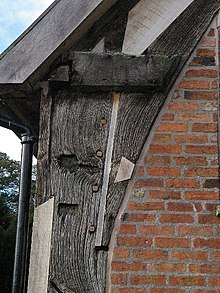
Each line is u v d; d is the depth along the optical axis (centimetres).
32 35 328
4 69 324
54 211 313
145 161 316
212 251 299
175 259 298
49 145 326
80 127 327
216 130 319
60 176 320
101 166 319
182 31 338
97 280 299
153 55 331
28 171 388
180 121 321
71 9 329
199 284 294
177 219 305
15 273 385
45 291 300
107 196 312
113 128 324
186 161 314
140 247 302
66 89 334
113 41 339
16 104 363
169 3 343
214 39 336
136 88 329
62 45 327
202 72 329
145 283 296
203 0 343
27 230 391
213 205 307
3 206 1825
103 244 304
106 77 330
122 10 343
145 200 309
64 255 305
